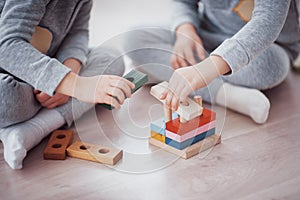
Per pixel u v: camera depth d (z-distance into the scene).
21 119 1.11
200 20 1.53
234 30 1.45
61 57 1.24
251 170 1.02
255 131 1.18
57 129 1.20
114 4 2.07
